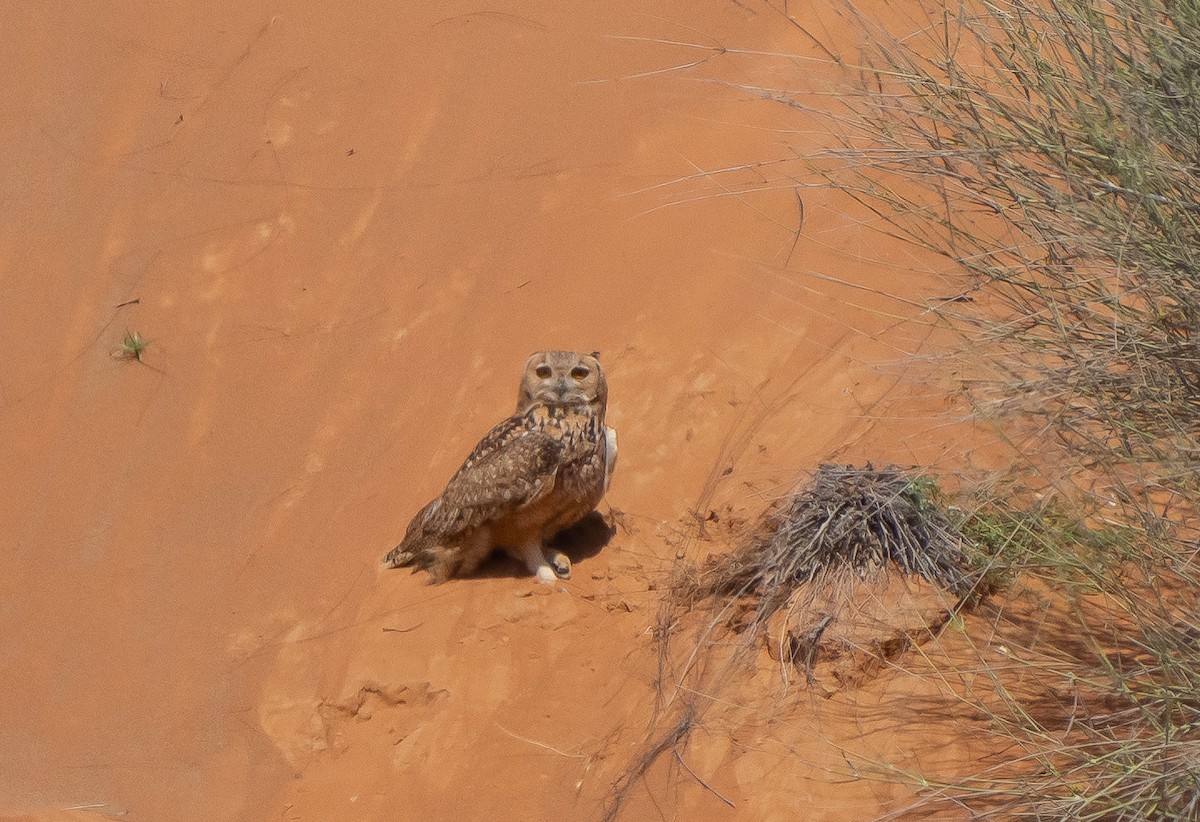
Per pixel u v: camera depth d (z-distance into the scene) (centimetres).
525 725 1250
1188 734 914
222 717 1375
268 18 2548
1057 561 985
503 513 1356
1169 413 952
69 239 2239
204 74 2477
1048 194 998
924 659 1143
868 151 1163
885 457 1355
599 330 1750
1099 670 970
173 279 2108
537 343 1762
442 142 2191
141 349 1997
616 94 2136
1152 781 859
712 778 1118
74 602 1628
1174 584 1048
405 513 1590
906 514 1215
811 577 1225
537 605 1367
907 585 1189
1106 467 976
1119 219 964
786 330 1625
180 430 1859
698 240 1812
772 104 1961
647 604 1341
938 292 1433
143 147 2367
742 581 1295
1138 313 988
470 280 1920
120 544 1708
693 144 1975
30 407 1973
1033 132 1023
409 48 2397
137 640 1535
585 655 1309
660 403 1609
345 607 1469
